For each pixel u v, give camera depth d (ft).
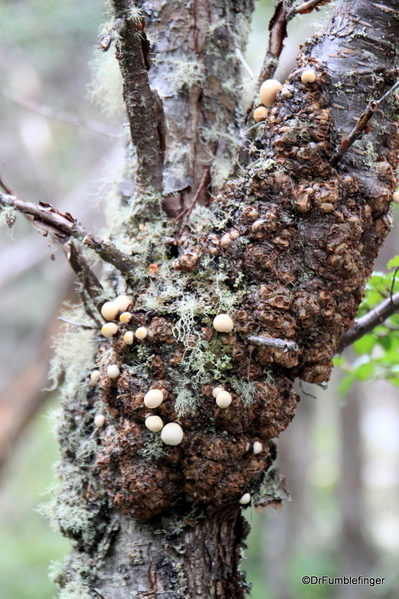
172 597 5.27
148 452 5.19
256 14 11.51
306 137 5.15
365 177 5.21
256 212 5.17
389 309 5.70
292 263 5.17
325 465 36.17
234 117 5.88
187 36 5.79
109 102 6.09
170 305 5.18
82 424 5.50
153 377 5.18
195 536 5.32
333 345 5.27
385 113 5.25
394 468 38.14
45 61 13.67
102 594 5.34
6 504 22.49
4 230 15.51
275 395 5.21
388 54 5.22
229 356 5.16
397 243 21.13
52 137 16.56
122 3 5.14
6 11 12.37
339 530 24.16
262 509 5.46
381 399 45.29
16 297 19.99
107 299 5.42
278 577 21.11
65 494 5.49
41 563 19.66
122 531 5.38
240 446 5.18
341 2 5.27
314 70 5.17
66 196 16.16
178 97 5.77
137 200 5.52
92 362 5.59
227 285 5.19
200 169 5.74
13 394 13.64
